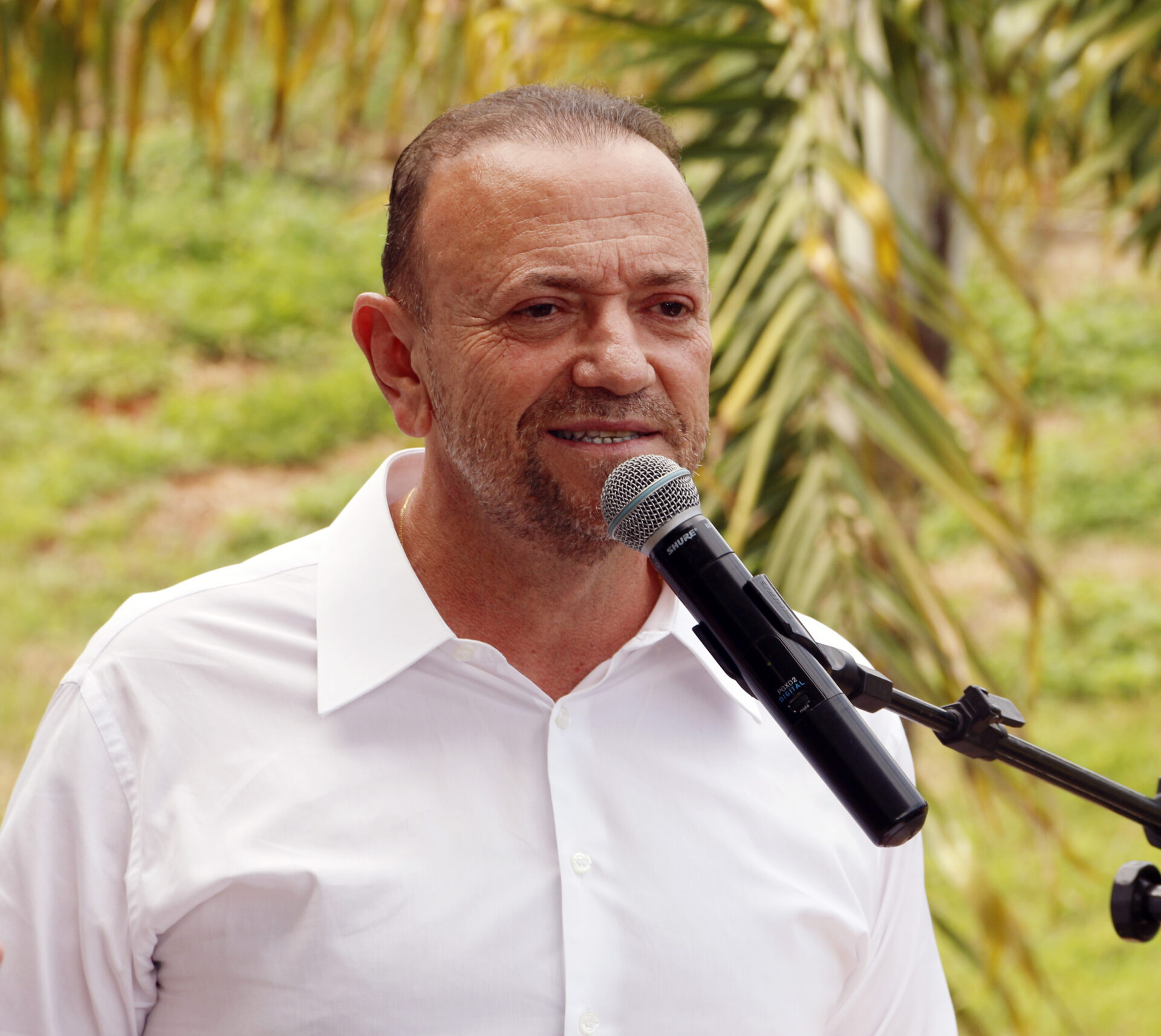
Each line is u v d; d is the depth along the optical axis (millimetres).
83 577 18312
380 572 3426
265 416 21594
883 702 2834
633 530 2938
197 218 25062
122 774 3260
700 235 3279
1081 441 22578
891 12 7023
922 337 8258
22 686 16031
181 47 7977
